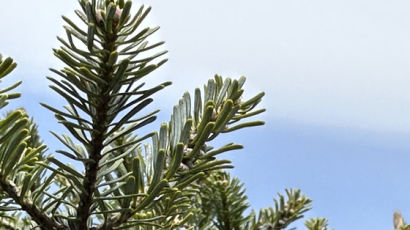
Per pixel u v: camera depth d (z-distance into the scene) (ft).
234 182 3.15
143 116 1.85
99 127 1.84
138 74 1.82
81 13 1.81
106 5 1.83
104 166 1.94
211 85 2.06
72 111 1.87
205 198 3.13
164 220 2.12
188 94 2.02
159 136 1.96
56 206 1.87
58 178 2.47
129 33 1.82
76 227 1.89
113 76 1.82
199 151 1.99
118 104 1.84
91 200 1.86
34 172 1.90
